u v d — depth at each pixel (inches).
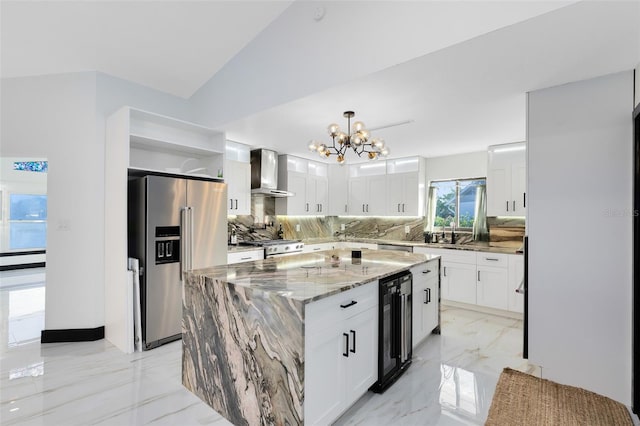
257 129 151.6
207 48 131.7
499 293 161.8
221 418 80.0
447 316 162.2
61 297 125.5
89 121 128.6
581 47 77.9
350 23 98.7
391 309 96.7
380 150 123.5
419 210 209.3
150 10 109.4
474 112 124.3
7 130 126.5
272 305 69.3
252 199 205.3
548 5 66.7
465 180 205.0
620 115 88.7
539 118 101.3
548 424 77.7
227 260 150.1
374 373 89.0
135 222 126.0
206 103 152.7
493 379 98.6
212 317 85.3
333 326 73.0
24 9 101.3
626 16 66.0
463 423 77.8
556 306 96.5
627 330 86.7
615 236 88.4
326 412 70.8
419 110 123.1
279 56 119.6
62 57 120.9
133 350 117.7
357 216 255.1
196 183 135.0
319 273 92.1
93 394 89.4
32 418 78.4
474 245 187.0
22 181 294.2
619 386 87.5
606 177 89.9
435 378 99.0
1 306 172.6
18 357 112.1
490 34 74.1
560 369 95.9
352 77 97.9
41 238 305.1
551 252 97.4
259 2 113.2
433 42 82.0
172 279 126.5
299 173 218.4
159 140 132.6
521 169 166.4
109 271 126.8
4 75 125.5
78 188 127.4
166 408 83.6
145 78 141.4
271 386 69.4
